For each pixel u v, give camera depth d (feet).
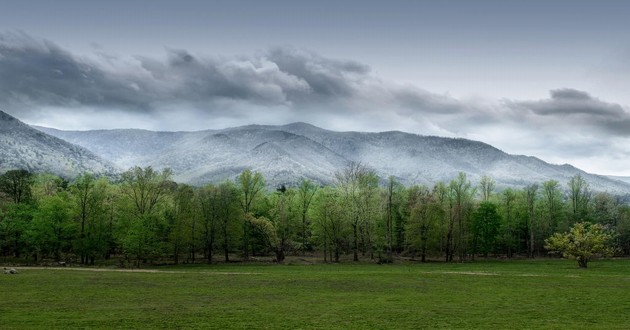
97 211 325.83
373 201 375.04
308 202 416.05
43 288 157.17
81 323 97.86
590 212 485.97
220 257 397.80
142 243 306.14
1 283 169.78
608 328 97.35
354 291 159.22
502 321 104.88
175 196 349.61
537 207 460.55
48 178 496.64
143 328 93.76
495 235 396.37
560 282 189.88
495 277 211.20
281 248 373.81
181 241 333.83
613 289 165.58
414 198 436.35
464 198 404.36
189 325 97.55
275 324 99.76
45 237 308.40
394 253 457.27
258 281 190.08
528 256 453.99
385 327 97.50
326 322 102.47
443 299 139.74
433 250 403.54
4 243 325.62
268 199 441.68
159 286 169.17
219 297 141.69
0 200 346.74
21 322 98.17
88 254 316.60
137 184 344.90
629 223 479.41
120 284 173.99
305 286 172.86
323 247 381.60
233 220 353.92
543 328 97.19
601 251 289.53
